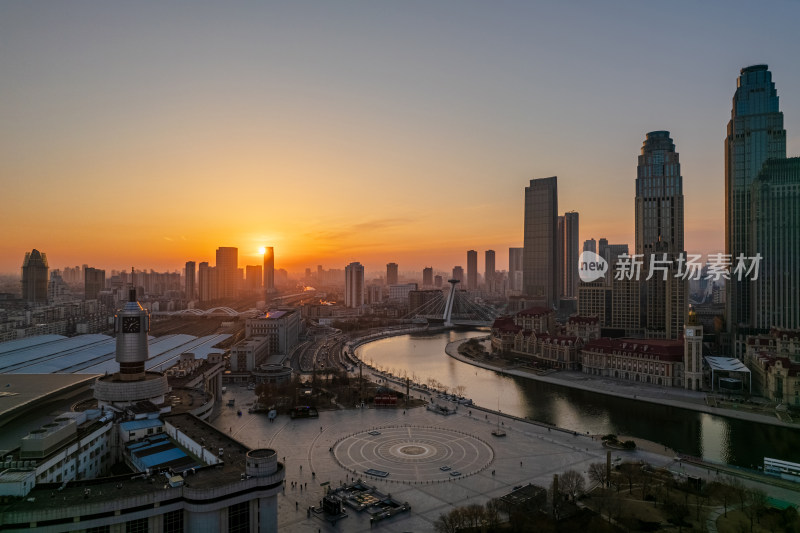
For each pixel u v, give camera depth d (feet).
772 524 581.94
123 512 466.29
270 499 532.73
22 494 478.18
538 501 633.20
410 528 595.88
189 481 515.91
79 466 618.44
